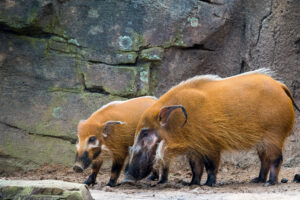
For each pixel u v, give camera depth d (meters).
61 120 29.45
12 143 28.88
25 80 29.52
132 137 23.33
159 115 20.95
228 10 31.22
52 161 29.14
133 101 24.48
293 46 30.03
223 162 29.64
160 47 30.55
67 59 29.97
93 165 23.44
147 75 30.38
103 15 30.34
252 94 21.45
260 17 30.48
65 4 30.06
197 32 30.81
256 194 17.55
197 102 21.38
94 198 16.98
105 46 30.14
